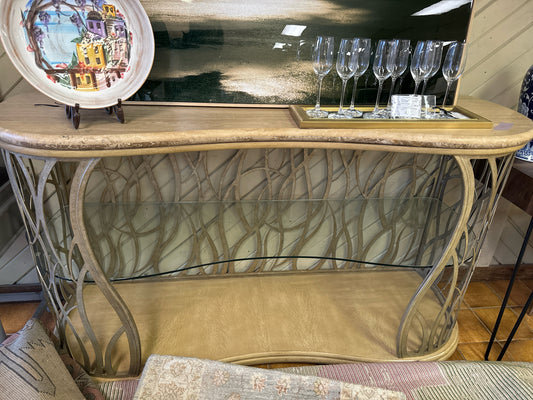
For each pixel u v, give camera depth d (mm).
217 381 1024
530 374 1153
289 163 1799
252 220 1672
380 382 1145
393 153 1831
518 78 1802
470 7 1479
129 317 1323
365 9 1446
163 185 1758
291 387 1011
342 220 1720
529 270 2236
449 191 2020
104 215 1601
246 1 1375
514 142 1247
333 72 1521
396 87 1573
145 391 1011
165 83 1441
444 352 1623
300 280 2004
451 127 1317
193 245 1499
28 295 1883
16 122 1161
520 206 1498
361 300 1891
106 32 1191
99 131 1127
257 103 1523
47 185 1646
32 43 1131
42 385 959
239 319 1729
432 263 1421
